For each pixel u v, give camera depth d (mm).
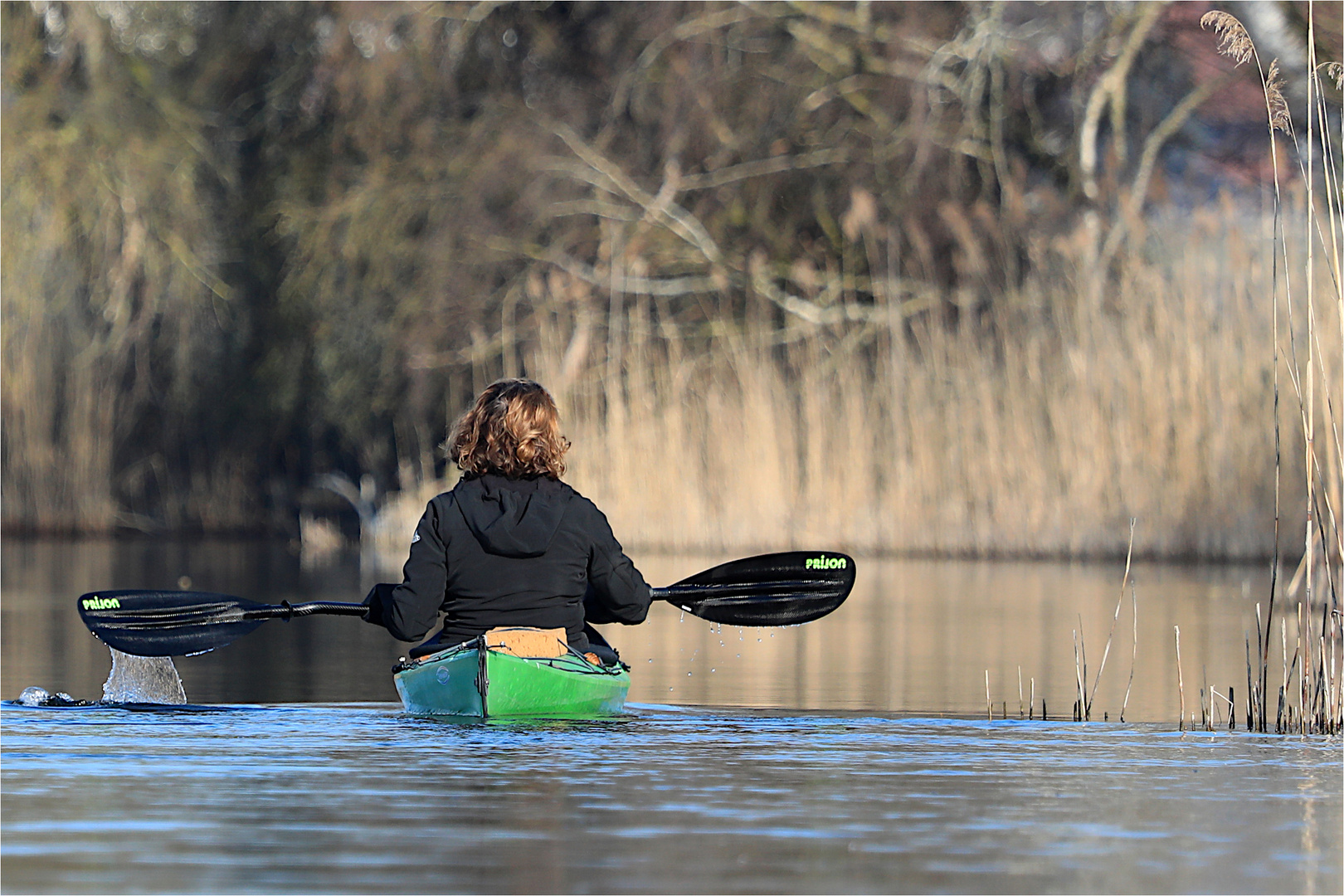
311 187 85875
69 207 81000
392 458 87750
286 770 17562
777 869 12984
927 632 36125
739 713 23312
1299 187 48625
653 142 84125
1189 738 20875
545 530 22906
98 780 16766
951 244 77750
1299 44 77000
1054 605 42125
